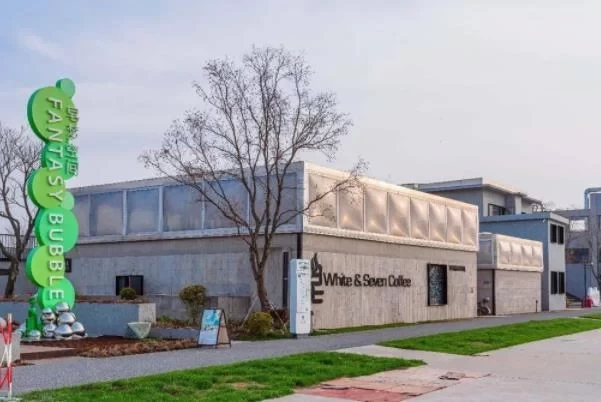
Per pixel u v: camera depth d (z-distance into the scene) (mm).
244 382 12164
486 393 11875
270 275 24703
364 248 27078
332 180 25359
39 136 21250
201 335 18328
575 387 12625
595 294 57594
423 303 30875
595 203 72500
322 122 53500
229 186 26109
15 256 35312
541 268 45125
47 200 21250
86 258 30500
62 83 21766
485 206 51781
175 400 10281
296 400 10938
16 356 14906
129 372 13414
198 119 25594
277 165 24094
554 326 27453
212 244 26562
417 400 11156
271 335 21469
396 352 17578
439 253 32406
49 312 20422
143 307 20969
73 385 11680
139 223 28844
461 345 19359
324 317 24625
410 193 30188
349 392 11758
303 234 24062
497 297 39250
